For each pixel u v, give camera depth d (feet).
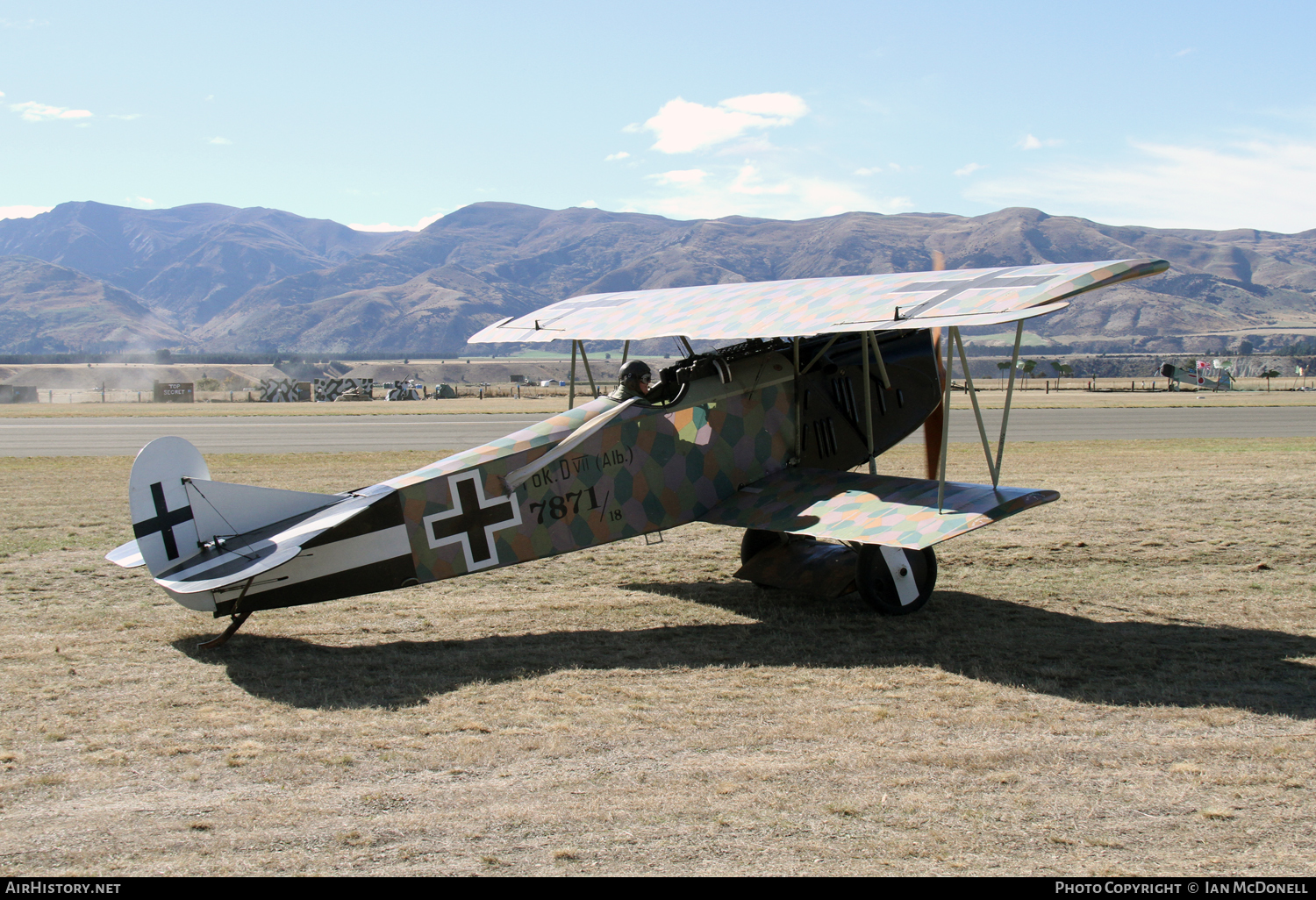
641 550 37.32
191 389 216.33
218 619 26.63
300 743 17.43
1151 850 13.26
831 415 30.66
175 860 13.07
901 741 17.38
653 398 27.61
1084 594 29.71
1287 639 24.38
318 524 23.09
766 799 14.89
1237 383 291.17
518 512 25.45
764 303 25.63
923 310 20.79
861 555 26.78
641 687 20.76
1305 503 45.91
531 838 13.65
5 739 17.66
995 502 23.86
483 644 24.44
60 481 57.77
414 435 94.89
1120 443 80.69
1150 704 19.45
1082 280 19.12
